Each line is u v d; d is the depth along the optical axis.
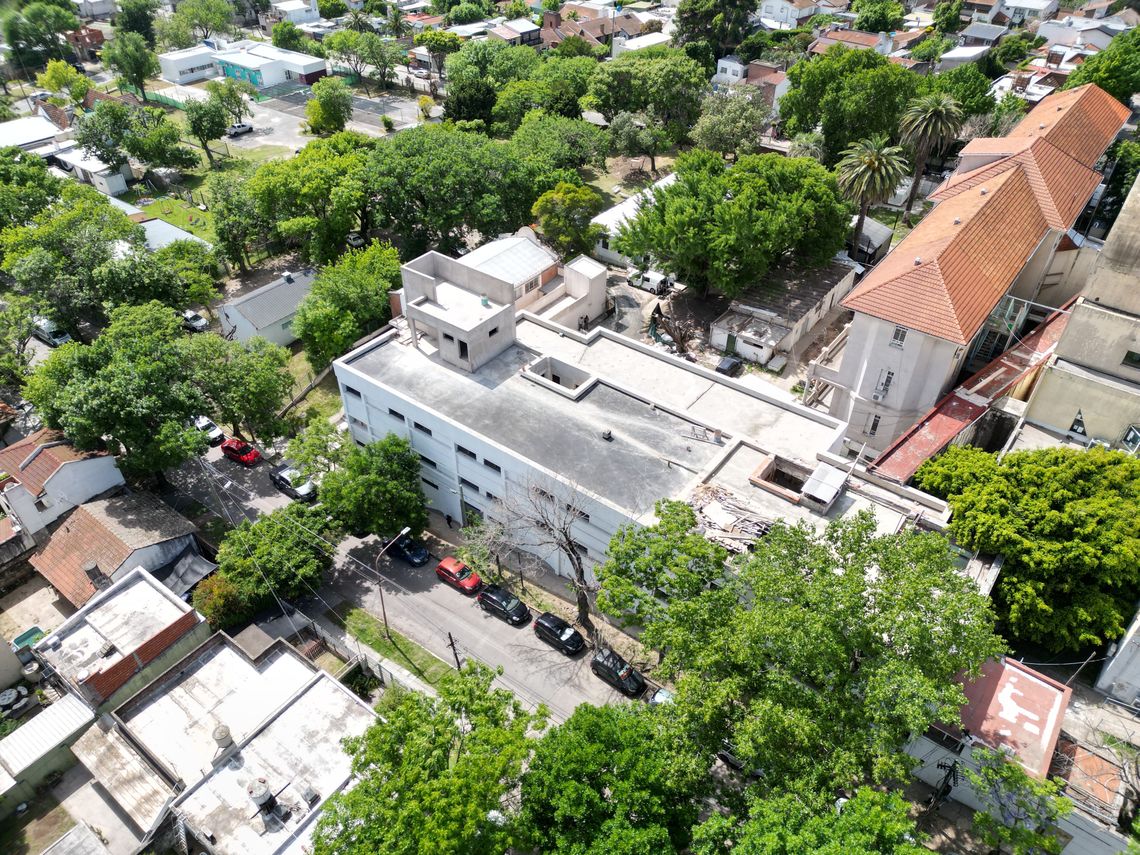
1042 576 40.06
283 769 35.97
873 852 25.39
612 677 43.25
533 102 114.56
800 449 48.41
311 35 170.25
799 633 29.55
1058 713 35.22
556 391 52.88
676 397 53.41
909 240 60.78
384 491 49.47
